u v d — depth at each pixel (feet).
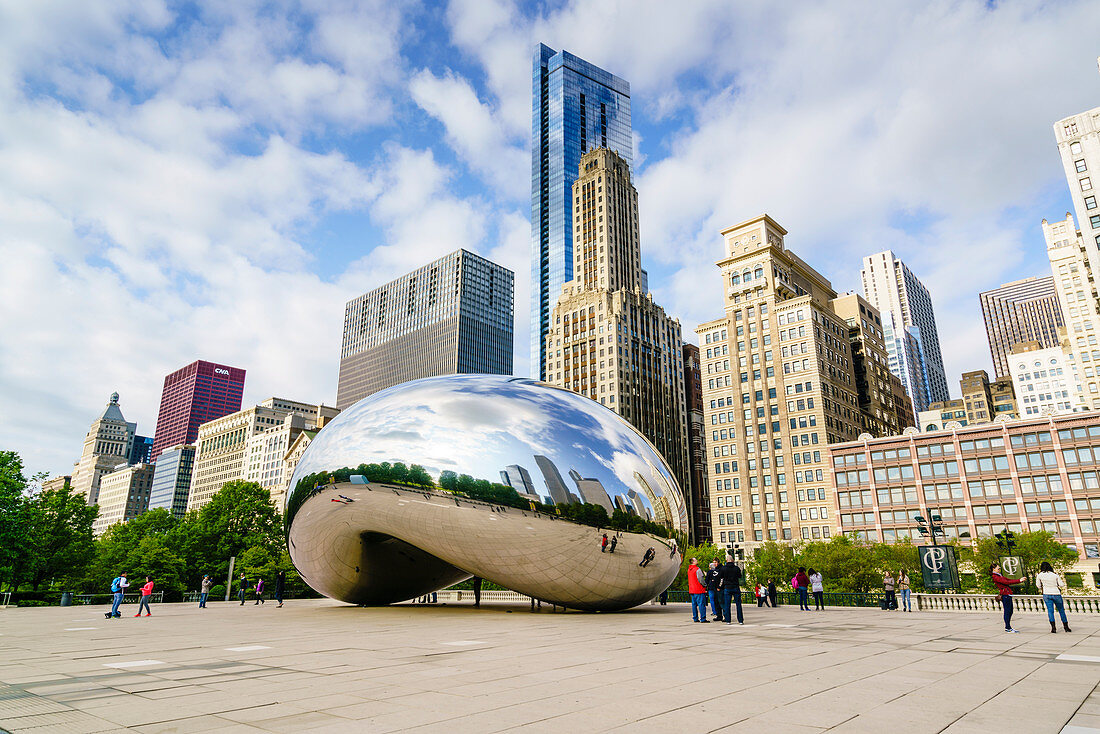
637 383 428.56
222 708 18.33
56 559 154.61
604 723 16.56
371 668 25.91
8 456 140.56
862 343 372.17
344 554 62.54
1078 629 45.78
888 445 278.67
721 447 336.29
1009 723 16.61
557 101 620.49
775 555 213.05
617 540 52.80
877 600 87.66
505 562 53.78
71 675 24.40
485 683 22.39
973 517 251.80
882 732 15.69
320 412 568.82
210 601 130.41
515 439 52.47
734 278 350.84
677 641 35.96
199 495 644.27
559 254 568.41
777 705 18.80
